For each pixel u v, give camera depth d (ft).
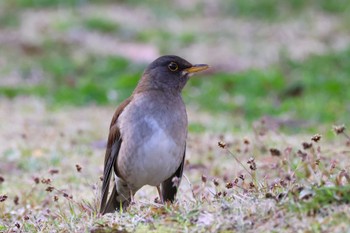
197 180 38.58
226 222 24.99
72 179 39.91
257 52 81.30
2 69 74.08
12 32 86.79
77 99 64.44
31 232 29.04
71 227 28.04
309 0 98.73
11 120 55.93
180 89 32.81
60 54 79.66
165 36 87.51
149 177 31.53
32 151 46.68
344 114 58.44
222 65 76.54
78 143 49.14
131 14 97.09
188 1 102.06
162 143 31.12
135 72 73.77
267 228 24.23
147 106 31.37
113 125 32.35
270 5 97.60
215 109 61.72
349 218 23.66
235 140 47.01
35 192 38.04
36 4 97.86
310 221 23.97
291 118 57.36
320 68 74.28
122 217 27.66
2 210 33.17
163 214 26.81
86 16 93.50
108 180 32.01
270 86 67.56
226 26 92.53
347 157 37.24
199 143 47.14
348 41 84.99
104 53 80.28
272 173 35.68
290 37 87.35
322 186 25.31
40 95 65.92
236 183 28.84
